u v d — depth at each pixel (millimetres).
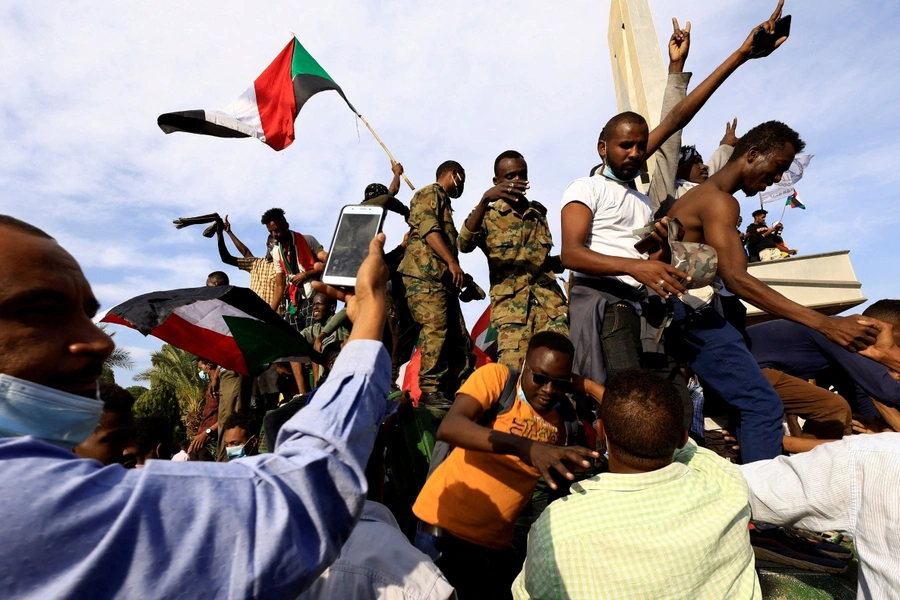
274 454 865
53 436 828
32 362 824
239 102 6363
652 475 1868
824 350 3379
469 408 2623
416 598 1387
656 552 1750
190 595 725
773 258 14758
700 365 3182
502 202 4383
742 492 1971
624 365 3107
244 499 786
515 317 4168
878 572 1699
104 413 2361
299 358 3570
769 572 3266
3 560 647
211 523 752
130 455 2543
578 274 3379
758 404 3025
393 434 3242
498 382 2754
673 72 4305
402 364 5688
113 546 694
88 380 897
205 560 738
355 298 1146
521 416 2740
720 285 3053
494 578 2908
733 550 1857
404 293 4848
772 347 3568
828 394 3518
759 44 3463
